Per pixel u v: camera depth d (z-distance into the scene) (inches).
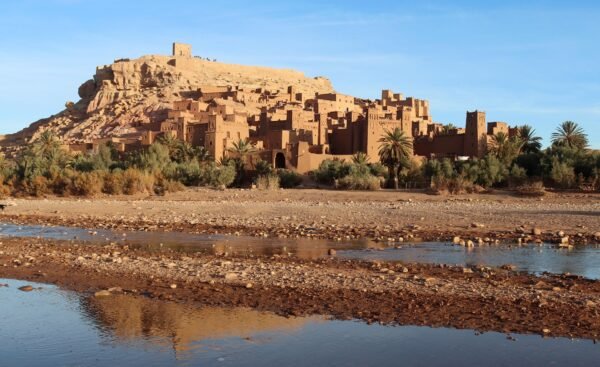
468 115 2970.0
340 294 477.4
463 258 681.6
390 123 3152.1
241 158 2871.6
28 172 2242.9
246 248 781.3
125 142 3865.7
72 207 1545.3
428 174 2358.5
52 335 378.0
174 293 485.7
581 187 1993.1
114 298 472.4
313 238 901.8
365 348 351.6
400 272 573.3
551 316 412.8
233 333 380.5
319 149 3120.1
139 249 773.9
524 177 2140.7
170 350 348.5
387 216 1206.3
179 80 5826.8
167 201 1780.3
